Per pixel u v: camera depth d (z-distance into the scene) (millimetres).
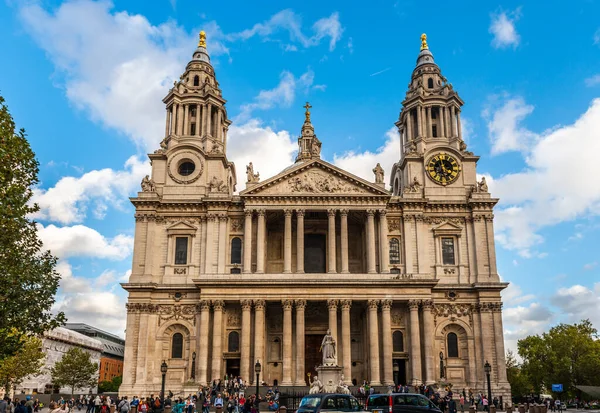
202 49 99188
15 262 40219
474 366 80625
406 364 79062
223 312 79750
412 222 85812
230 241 85062
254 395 64250
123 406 53750
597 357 115938
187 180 87562
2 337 40375
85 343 165375
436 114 94938
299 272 80875
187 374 79125
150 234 84438
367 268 82875
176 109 91875
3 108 40625
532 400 95312
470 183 89062
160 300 81875
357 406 38656
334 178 84938
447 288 83000
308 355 83625
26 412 39250
